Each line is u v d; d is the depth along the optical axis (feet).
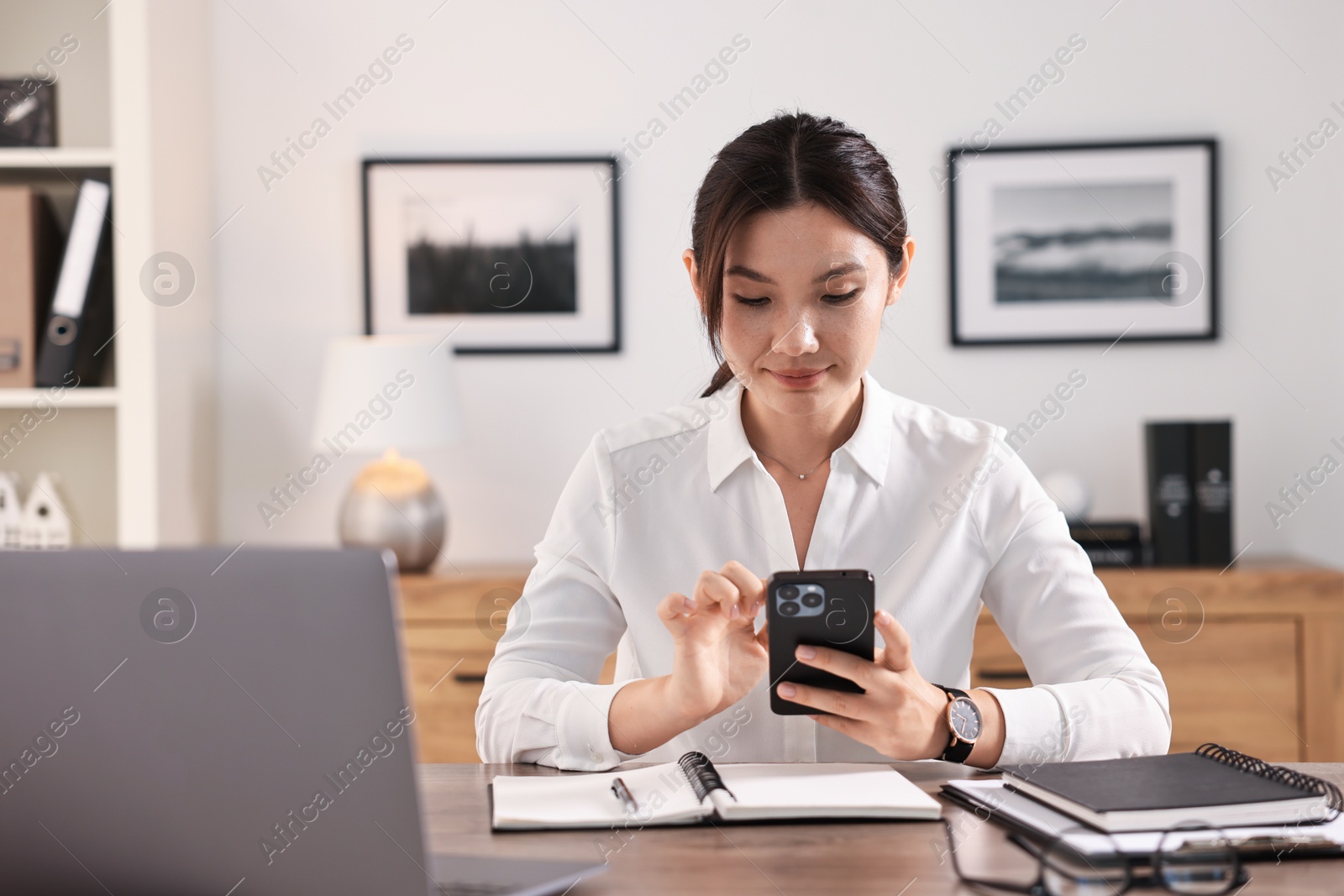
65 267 7.60
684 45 8.55
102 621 2.04
